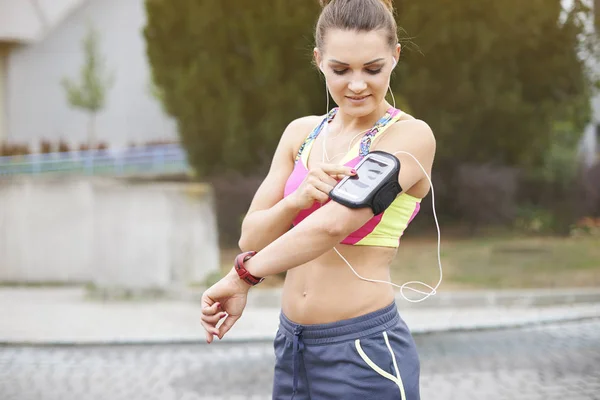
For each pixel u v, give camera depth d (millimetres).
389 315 2203
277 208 2133
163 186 10484
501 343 7043
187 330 7930
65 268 12250
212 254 10805
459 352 6680
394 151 2121
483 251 13062
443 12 13734
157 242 10445
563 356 6469
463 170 15078
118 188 10477
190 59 13758
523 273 11094
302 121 2402
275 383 2355
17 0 29625
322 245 1995
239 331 7758
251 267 2088
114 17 31641
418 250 13328
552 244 13844
